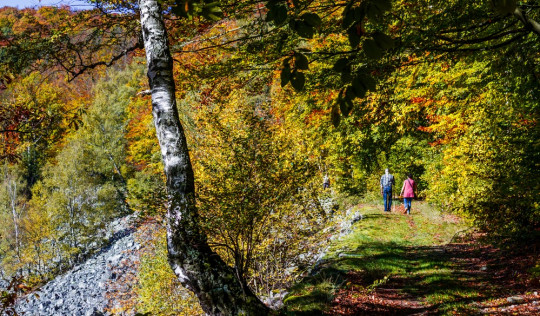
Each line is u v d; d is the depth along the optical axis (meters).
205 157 7.81
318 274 7.70
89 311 18.05
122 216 36.28
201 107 8.16
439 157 14.20
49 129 5.22
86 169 35.69
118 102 43.94
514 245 7.83
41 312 19.11
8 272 28.97
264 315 4.17
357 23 1.35
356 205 16.69
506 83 7.32
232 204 4.98
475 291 6.04
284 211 7.00
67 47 5.70
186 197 4.11
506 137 7.79
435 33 3.51
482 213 7.71
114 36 6.07
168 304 8.91
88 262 26.64
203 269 3.95
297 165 5.66
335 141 14.27
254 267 7.30
